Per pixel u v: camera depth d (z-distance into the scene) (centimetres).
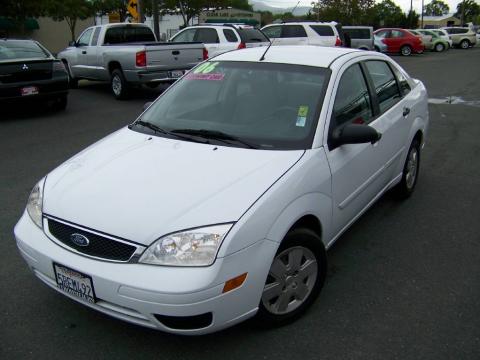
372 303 342
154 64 1160
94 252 271
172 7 3391
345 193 358
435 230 459
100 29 1312
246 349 295
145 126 390
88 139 813
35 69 970
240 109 371
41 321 321
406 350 295
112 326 316
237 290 263
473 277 378
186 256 254
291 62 393
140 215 269
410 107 493
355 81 402
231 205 271
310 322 321
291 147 328
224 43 1397
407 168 510
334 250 419
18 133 858
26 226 308
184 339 304
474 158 696
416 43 3142
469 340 304
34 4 2175
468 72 1945
